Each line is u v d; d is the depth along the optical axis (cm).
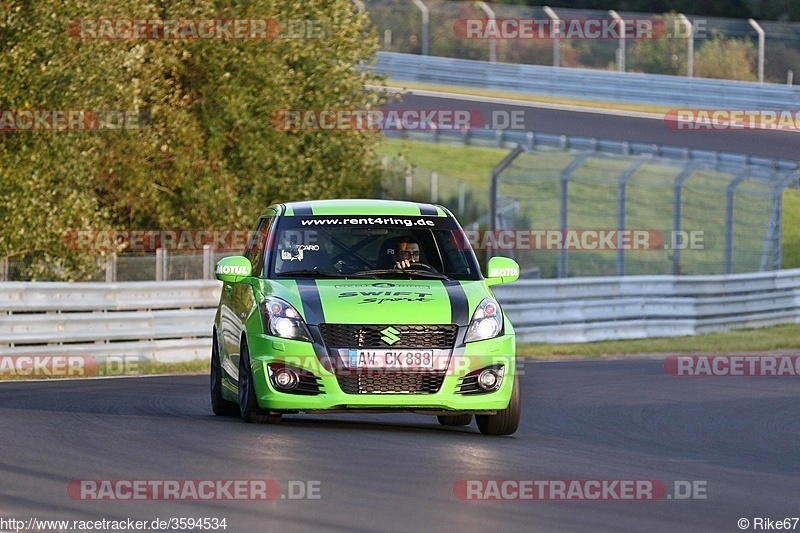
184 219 8069
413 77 15050
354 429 3127
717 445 3225
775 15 19325
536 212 12050
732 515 2120
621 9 19975
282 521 1912
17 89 6500
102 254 6750
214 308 6141
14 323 5250
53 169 6681
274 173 8112
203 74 8019
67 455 2522
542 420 3688
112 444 2688
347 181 8362
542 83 14512
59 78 6581
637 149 11712
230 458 2495
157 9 7775
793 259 11712
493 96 14588
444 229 3375
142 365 5644
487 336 3017
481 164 13375
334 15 8450
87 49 6750
